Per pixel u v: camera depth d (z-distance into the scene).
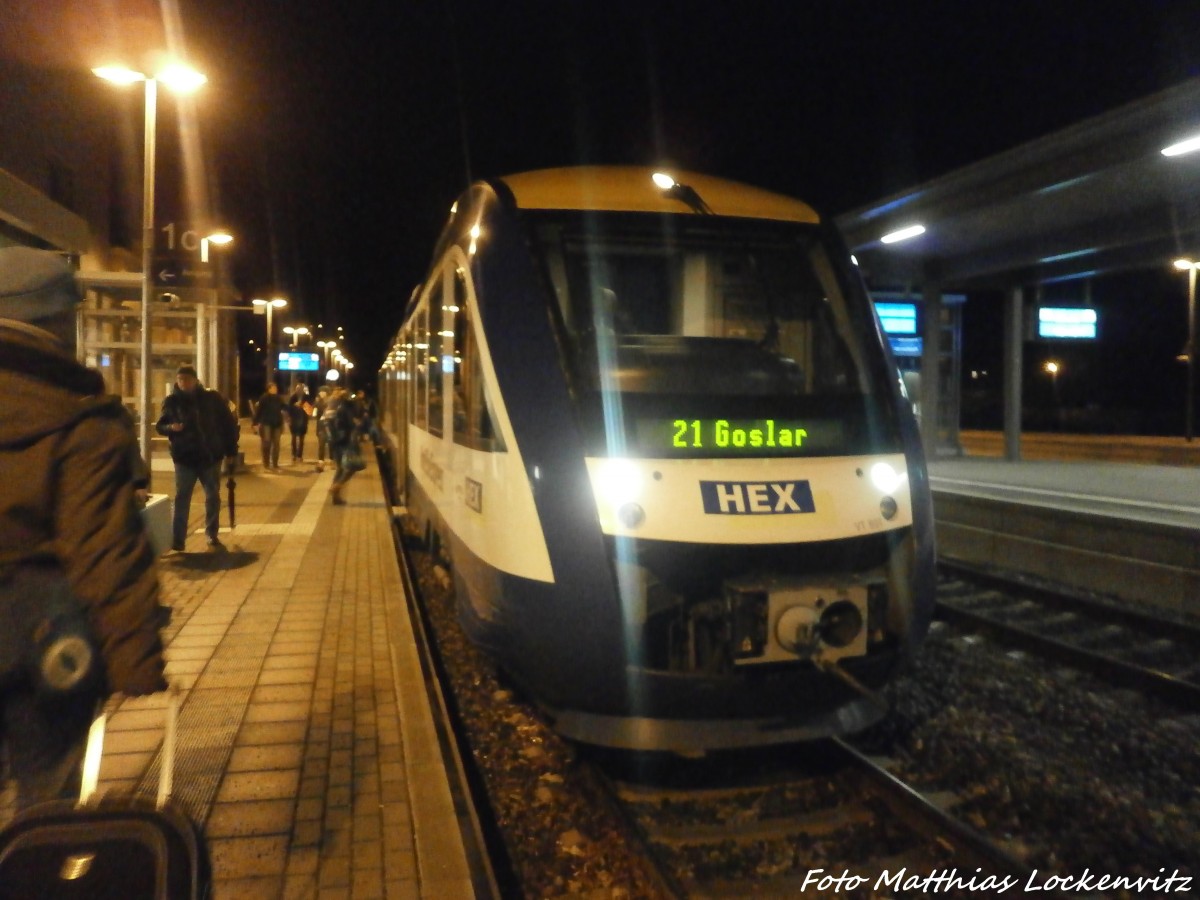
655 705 4.59
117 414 2.41
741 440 4.87
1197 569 8.44
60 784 2.44
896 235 14.12
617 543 4.52
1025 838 4.38
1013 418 18.94
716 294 5.50
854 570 4.79
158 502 9.15
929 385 17.73
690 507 4.58
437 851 3.68
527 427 4.87
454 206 6.86
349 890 3.43
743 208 5.80
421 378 9.35
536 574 4.69
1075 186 11.14
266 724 5.09
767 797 4.74
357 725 5.08
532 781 5.00
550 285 5.18
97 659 2.38
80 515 2.26
